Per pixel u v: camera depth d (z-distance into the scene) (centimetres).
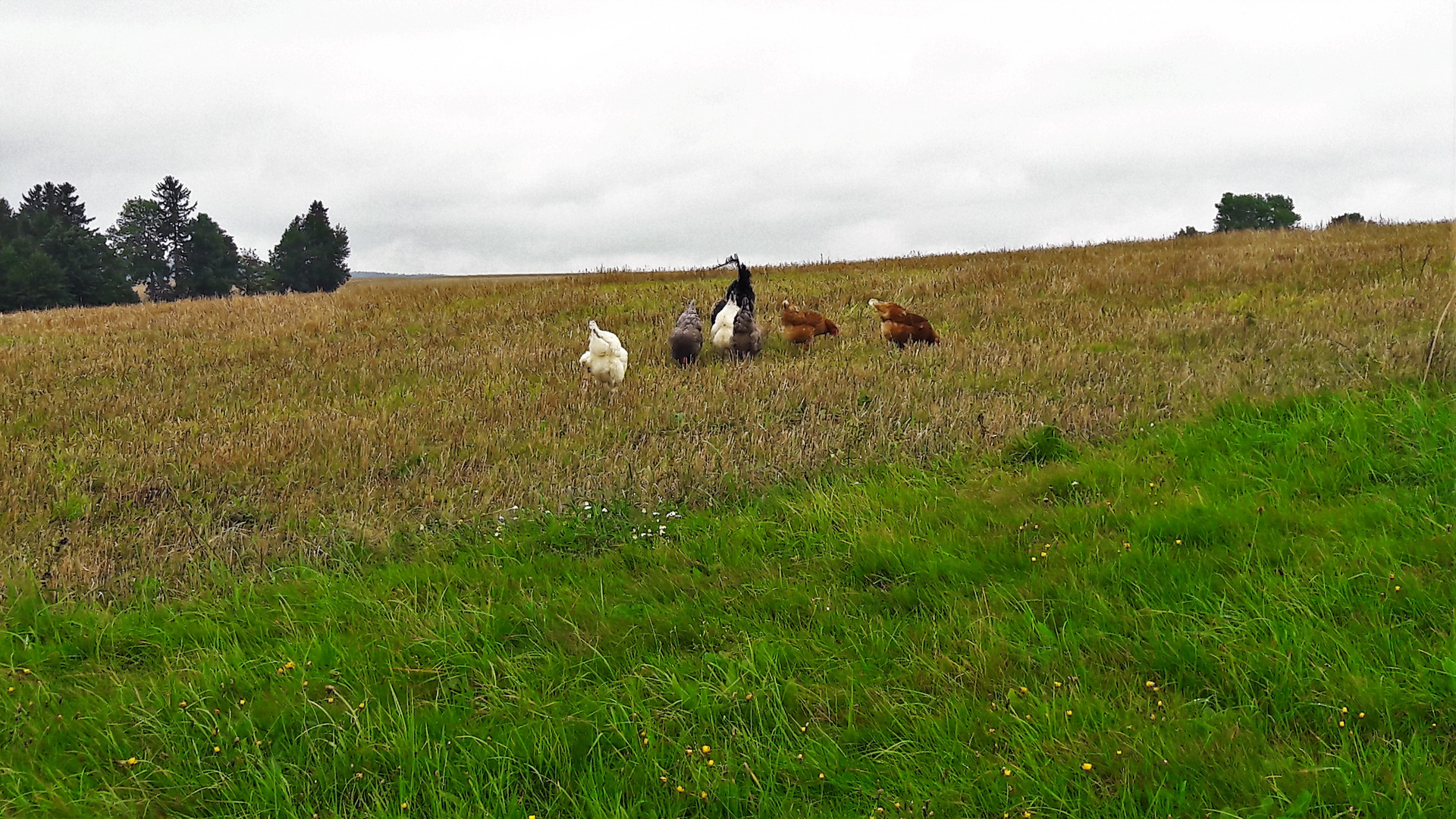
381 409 1015
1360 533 475
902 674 406
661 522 629
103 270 6694
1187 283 1457
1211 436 670
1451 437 567
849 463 723
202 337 1566
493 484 734
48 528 681
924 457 725
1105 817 306
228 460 814
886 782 339
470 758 365
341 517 669
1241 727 343
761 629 458
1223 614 415
